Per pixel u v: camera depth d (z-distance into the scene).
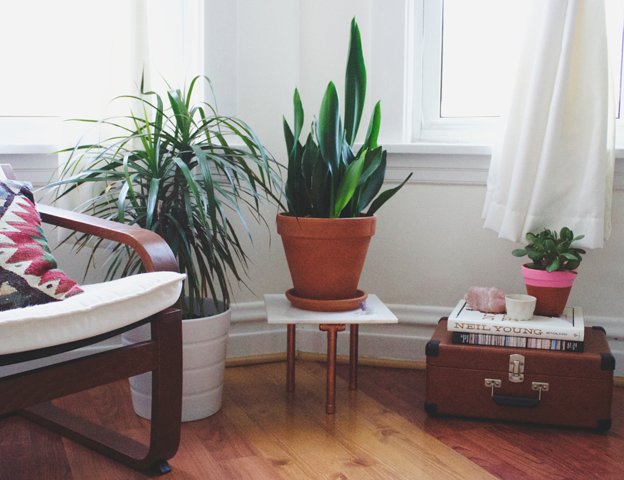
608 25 2.00
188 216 1.74
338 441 1.75
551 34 1.94
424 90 2.35
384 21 2.24
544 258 1.93
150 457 1.55
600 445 1.73
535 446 1.73
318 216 1.93
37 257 1.50
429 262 2.30
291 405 1.98
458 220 2.26
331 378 1.91
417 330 2.32
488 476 1.57
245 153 1.89
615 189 2.11
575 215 1.99
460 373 1.87
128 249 1.87
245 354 2.34
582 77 1.97
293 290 2.05
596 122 1.94
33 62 2.21
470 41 2.31
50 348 1.33
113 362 1.43
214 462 1.63
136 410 1.89
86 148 1.92
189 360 1.83
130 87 2.05
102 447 1.67
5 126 2.17
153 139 1.92
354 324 2.04
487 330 1.86
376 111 2.00
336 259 1.92
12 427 1.83
